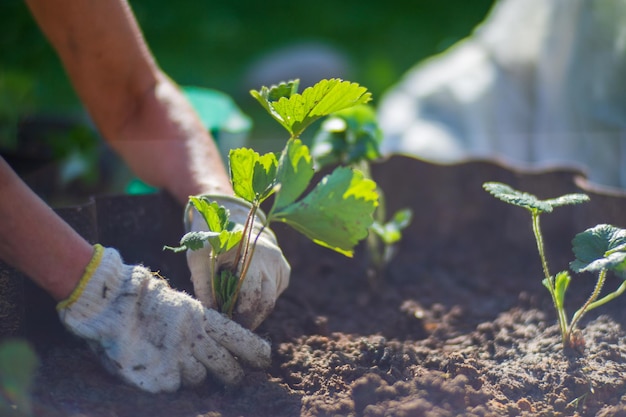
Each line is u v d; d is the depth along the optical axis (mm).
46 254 1018
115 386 1055
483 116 1955
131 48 1286
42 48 2004
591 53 1699
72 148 1733
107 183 1794
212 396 1066
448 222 1568
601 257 1086
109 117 1314
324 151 1391
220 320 1069
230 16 3885
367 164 1458
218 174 1255
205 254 1108
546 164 1808
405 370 1131
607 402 1080
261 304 1114
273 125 2855
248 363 1101
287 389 1086
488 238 1548
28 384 973
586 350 1163
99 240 1318
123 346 1036
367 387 1076
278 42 3625
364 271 1460
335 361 1144
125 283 1047
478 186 1549
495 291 1385
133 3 2549
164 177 1278
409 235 1578
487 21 2158
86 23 1250
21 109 1934
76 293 1027
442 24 3873
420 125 2002
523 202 1095
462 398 1065
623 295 1278
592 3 1676
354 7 4078
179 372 1055
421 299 1376
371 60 3434
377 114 2270
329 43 3613
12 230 1002
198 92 1690
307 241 1502
